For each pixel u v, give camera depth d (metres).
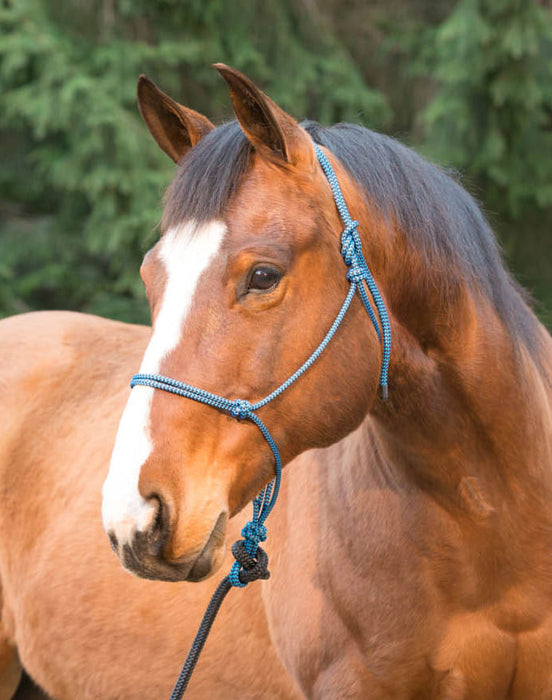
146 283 2.27
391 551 2.61
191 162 2.27
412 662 2.62
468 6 8.77
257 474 2.24
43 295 9.91
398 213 2.38
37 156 9.13
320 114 9.73
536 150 9.20
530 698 2.66
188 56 9.12
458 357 2.44
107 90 8.70
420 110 10.48
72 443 3.71
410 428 2.49
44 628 3.61
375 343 2.30
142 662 3.32
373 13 10.76
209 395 2.14
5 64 8.61
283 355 2.19
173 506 2.09
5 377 3.89
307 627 2.77
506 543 2.52
